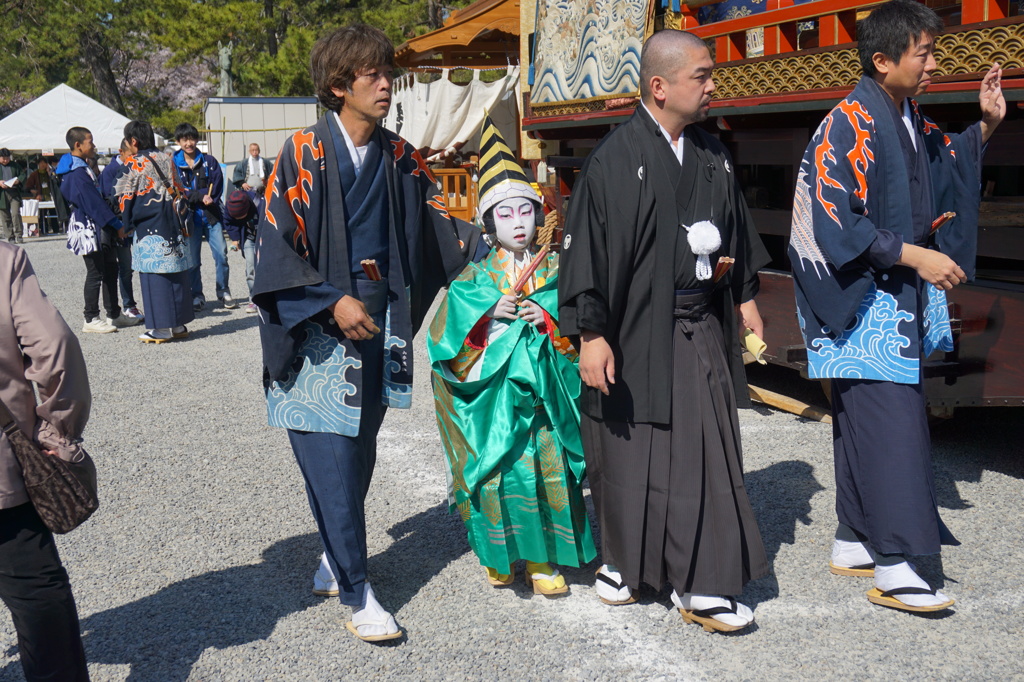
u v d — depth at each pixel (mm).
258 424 5816
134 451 5324
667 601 3373
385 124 15906
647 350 3055
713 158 3113
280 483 4734
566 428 3361
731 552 3049
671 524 3102
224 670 2980
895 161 3117
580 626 3205
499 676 2902
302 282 2932
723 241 3094
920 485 3119
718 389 3117
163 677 2945
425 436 5441
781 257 6422
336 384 3096
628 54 5984
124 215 8195
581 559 3451
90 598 3508
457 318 3320
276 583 3596
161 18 26953
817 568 3578
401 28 24328
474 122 13492
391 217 3170
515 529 3342
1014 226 4375
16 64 38625
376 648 3096
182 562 3805
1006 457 4777
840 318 3170
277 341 3049
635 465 3129
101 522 4262
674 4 5812
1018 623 3131
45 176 22578
